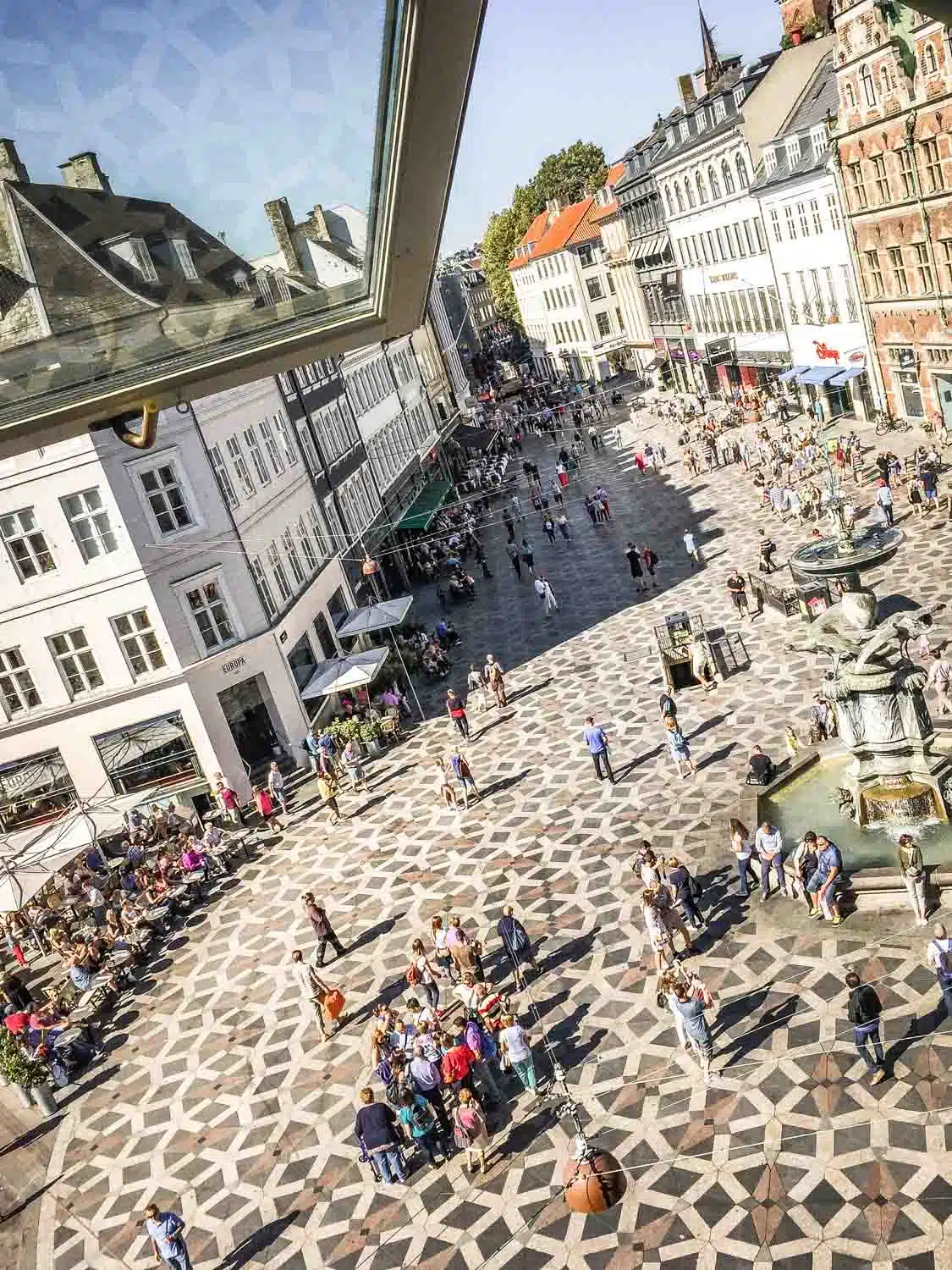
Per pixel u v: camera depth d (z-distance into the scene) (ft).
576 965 59.00
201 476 100.27
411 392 229.25
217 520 101.30
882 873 54.70
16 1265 50.39
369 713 107.65
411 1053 51.21
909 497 115.75
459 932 58.23
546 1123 47.88
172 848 92.79
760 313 192.54
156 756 100.58
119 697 98.22
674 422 220.84
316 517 132.87
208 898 85.76
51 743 98.73
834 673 61.87
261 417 120.57
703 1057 47.09
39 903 91.09
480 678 110.22
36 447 9.00
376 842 85.20
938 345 134.10
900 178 132.57
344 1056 58.85
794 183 162.30
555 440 253.44
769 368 198.29
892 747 60.75
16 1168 58.39
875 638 59.41
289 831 93.71
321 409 146.92
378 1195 47.24
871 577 100.07
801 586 98.32
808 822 64.80
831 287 161.17
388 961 66.59
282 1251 45.60
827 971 51.06
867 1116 42.06
